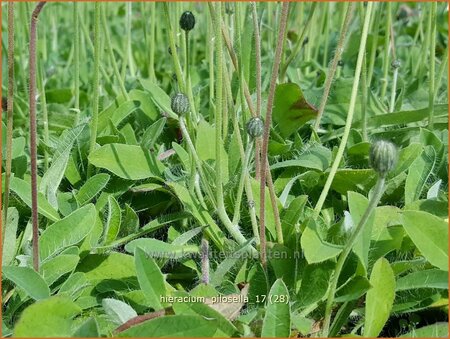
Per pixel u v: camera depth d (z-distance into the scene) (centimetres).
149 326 21
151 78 41
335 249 23
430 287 24
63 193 31
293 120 36
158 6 58
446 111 38
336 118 40
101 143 34
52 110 45
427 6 49
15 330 20
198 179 29
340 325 24
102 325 23
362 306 26
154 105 39
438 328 23
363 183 31
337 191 32
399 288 24
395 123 38
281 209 28
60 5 70
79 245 27
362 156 34
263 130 24
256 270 26
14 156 33
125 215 30
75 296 25
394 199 32
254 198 28
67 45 69
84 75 52
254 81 37
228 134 36
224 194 29
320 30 52
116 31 70
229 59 35
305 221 27
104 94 47
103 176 30
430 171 31
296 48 39
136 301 25
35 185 24
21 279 23
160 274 23
